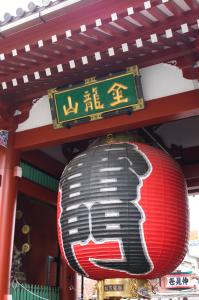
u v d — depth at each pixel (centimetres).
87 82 629
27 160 774
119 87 612
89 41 539
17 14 521
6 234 659
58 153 870
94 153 595
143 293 575
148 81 612
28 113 720
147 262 540
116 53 572
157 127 796
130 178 555
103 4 477
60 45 542
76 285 874
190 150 841
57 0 489
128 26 507
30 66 600
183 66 595
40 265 890
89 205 551
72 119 655
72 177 587
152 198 548
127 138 650
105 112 629
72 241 562
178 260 570
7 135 716
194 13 484
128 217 537
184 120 847
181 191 586
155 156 585
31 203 908
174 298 876
